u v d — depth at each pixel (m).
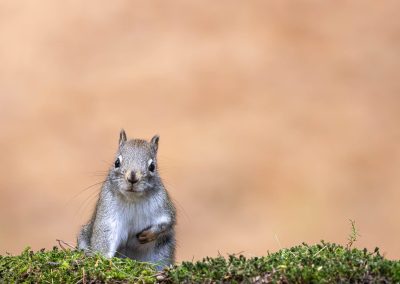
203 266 8.27
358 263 8.05
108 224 10.88
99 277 8.46
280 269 7.98
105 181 11.09
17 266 8.70
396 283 7.82
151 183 10.86
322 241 8.70
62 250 9.27
